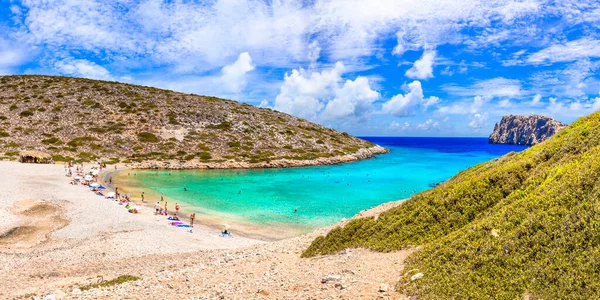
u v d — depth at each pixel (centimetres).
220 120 12544
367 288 1267
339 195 6019
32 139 9344
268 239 3634
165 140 10494
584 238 1073
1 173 6234
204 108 13338
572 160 1670
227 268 1986
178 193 6006
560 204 1285
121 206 4694
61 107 11469
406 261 1520
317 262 1820
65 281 2128
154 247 3092
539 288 1005
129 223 3869
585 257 1015
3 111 10700
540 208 1331
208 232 3800
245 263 2097
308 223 4266
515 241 1224
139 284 1800
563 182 1398
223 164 9269
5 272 2352
